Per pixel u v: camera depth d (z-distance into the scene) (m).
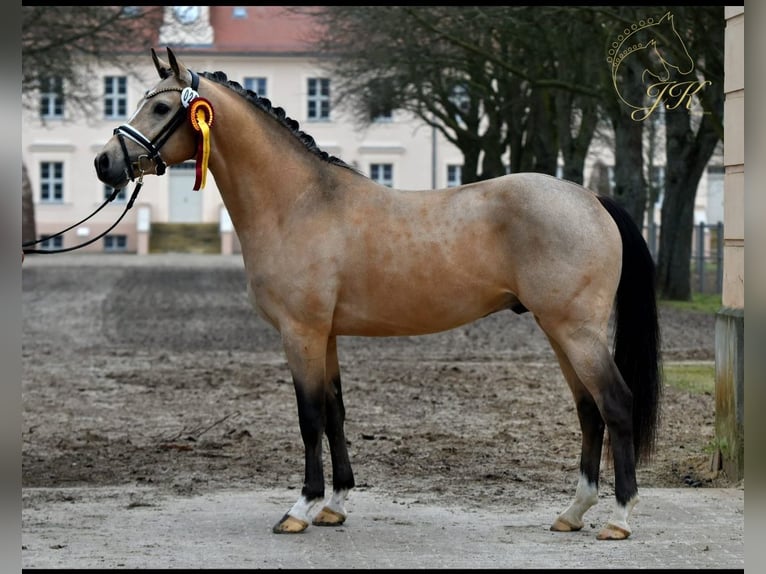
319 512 7.96
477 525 7.87
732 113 9.67
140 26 32.38
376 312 7.67
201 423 12.48
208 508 8.47
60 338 21.73
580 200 7.44
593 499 7.64
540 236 7.31
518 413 13.03
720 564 6.73
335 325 7.80
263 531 7.71
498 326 25.41
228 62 64.12
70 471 10.00
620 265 7.52
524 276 7.37
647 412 7.54
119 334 22.53
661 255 32.78
